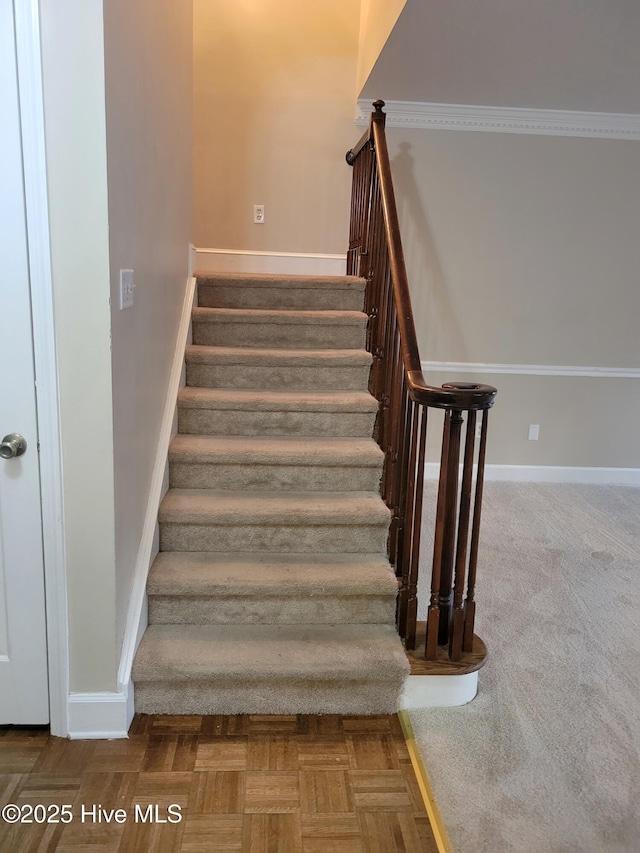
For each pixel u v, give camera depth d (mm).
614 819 1580
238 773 1705
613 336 4113
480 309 4016
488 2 2383
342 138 3867
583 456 4293
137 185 1873
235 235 3951
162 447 2293
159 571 2092
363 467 2434
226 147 3842
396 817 1585
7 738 1812
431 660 1968
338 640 2037
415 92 3500
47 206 1556
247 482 2432
